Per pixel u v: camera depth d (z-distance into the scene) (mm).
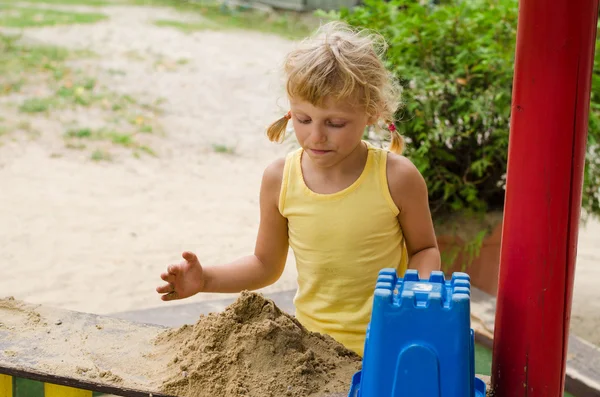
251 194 6355
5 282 4551
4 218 5543
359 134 1952
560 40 1634
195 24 13344
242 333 1844
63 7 14109
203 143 7562
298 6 14383
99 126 7730
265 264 2281
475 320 3643
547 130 1676
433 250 2168
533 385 1789
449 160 3979
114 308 4258
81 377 1842
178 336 2023
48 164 6691
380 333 1599
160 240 5316
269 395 1736
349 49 1911
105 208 5859
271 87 2984
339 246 2092
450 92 3988
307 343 1928
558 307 1755
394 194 2072
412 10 4332
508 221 1774
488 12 4176
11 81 8875
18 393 3176
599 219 4406
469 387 1587
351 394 1722
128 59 10398
